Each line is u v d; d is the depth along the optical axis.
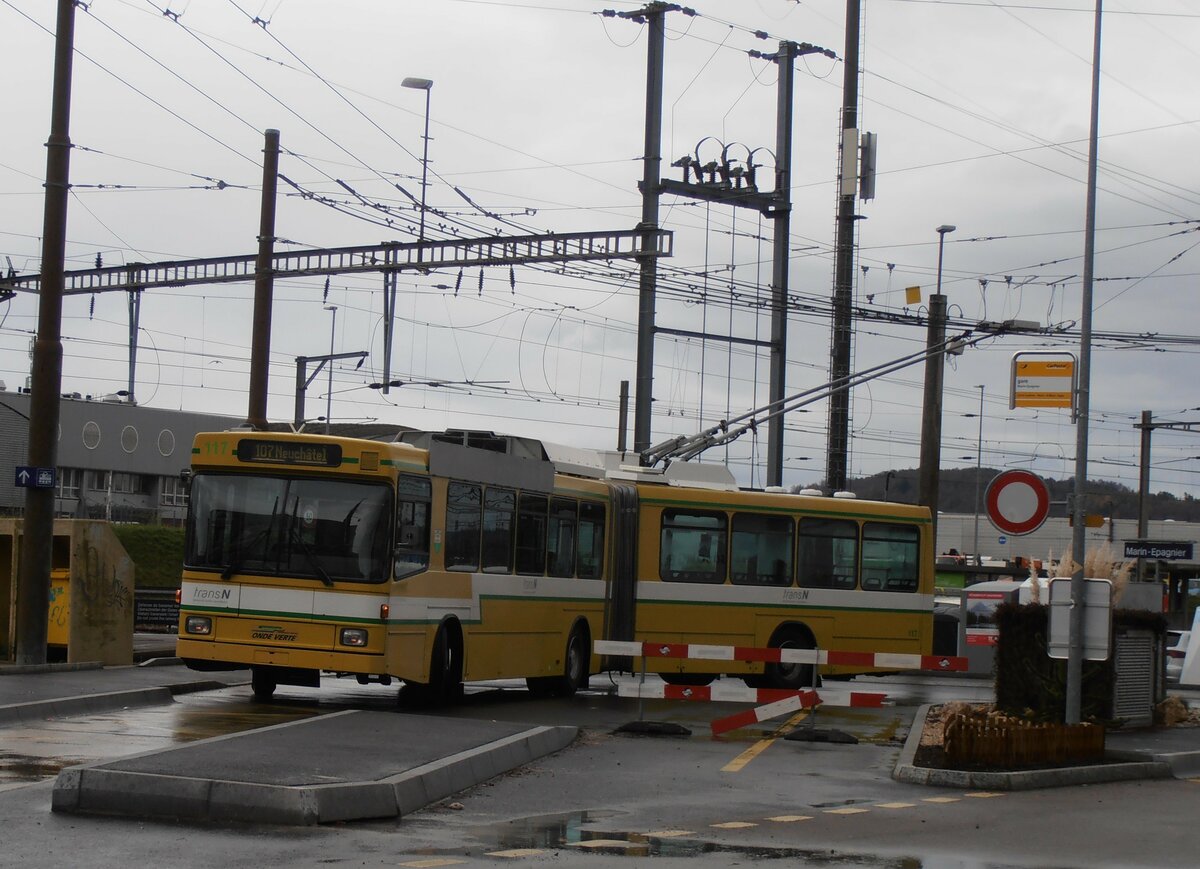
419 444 19.59
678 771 13.52
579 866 8.66
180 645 17.36
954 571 53.00
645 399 36.94
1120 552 56.75
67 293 32.50
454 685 18.61
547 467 21.02
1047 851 9.84
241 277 29.39
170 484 62.91
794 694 17.50
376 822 9.88
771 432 40.66
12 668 19.06
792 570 24.58
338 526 17.14
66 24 20.41
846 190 35.59
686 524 23.62
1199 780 14.96
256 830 9.27
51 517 20.19
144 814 9.55
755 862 9.02
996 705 18.64
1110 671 18.56
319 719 14.20
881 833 10.39
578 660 22.17
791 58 41.56
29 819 9.27
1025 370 17.09
